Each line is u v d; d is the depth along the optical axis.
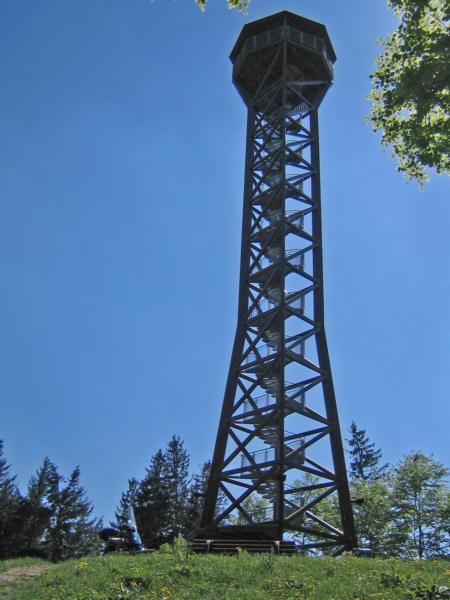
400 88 14.55
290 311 32.53
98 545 63.25
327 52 40.44
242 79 40.94
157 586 14.93
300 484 45.72
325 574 15.60
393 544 39.50
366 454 62.06
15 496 62.22
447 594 12.62
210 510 30.50
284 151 36.03
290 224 34.66
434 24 14.56
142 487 59.59
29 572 19.03
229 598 13.50
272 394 32.19
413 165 17.05
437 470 40.81
